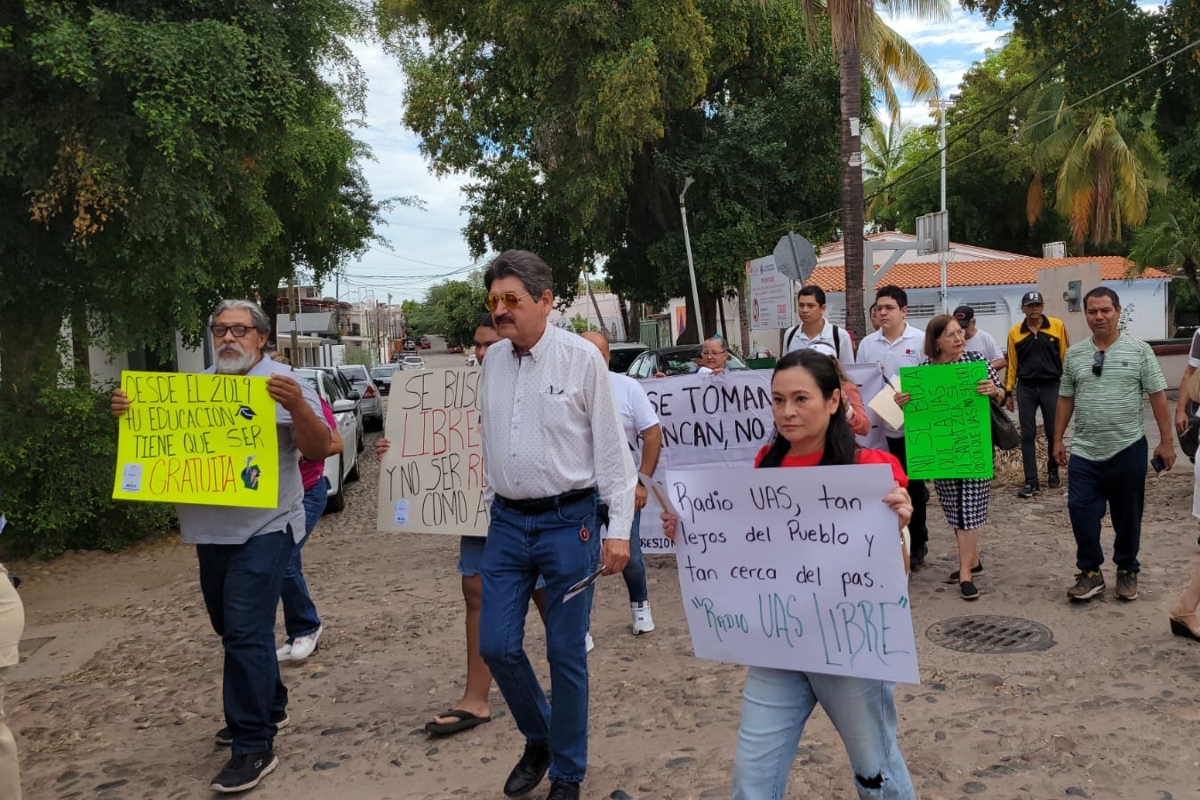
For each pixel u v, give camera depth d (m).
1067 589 5.68
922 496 6.38
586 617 3.29
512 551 3.29
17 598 3.20
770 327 17.86
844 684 2.49
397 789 3.68
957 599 5.67
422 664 5.20
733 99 23.62
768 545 2.54
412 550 8.50
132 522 8.89
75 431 8.48
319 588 7.20
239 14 8.40
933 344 5.68
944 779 3.43
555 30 18.25
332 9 9.35
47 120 7.53
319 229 17.53
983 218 37.12
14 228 8.16
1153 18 13.90
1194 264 24.47
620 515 3.19
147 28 7.52
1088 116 28.89
